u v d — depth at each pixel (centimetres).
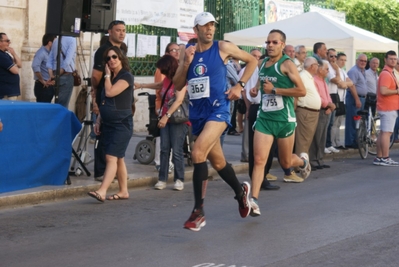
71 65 1725
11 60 1639
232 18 2586
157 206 1200
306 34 2117
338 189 1394
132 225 1045
